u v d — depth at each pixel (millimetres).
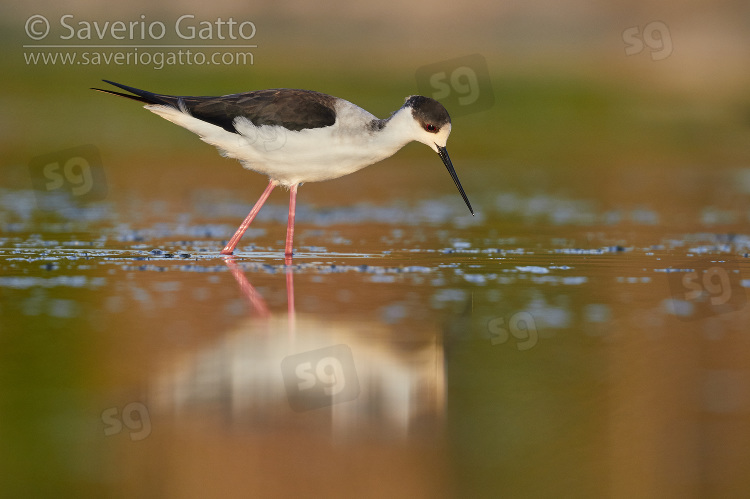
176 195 19266
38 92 28891
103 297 10742
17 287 11133
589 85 32469
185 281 11570
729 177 22422
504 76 32875
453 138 27016
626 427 7664
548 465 7109
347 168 13094
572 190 20547
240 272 12148
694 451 7309
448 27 38844
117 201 18375
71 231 15102
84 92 29281
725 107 30344
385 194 20016
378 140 12977
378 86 29703
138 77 29578
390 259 13188
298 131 12680
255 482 6812
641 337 9664
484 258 13328
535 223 16656
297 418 7840
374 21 37625
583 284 11695
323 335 9500
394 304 10617
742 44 38375
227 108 12789
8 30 32469
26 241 14070
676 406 7969
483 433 7582
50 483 6781
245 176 21953
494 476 6965
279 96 12789
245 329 9625
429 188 20922
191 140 25562
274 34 35594
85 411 7828
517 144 26500
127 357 8805
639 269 12547
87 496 6594
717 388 8359
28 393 8094
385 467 7031
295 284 11484
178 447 7344
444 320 10086
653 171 23281
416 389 8375
